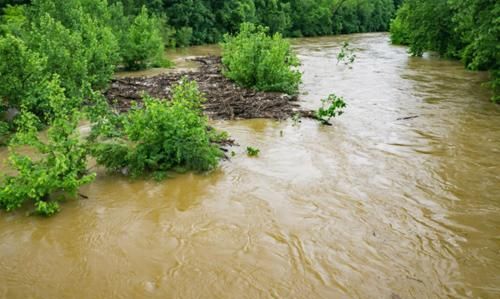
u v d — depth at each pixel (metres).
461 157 9.68
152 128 8.73
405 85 18.02
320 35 55.28
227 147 10.27
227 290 5.42
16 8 26.22
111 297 5.30
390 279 5.63
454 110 13.74
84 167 8.27
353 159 9.57
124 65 22.70
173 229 6.79
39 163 7.76
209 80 18.97
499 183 8.35
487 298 5.29
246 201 7.66
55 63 13.23
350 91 16.86
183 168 8.91
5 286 5.49
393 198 7.79
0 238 6.50
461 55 23.22
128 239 6.51
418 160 9.51
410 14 26.86
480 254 6.15
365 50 32.66
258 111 13.56
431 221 7.03
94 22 19.28
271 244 6.39
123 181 8.45
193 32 41.25
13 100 11.36
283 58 17.72
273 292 5.39
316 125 12.16
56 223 6.93
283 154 9.87
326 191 8.04
